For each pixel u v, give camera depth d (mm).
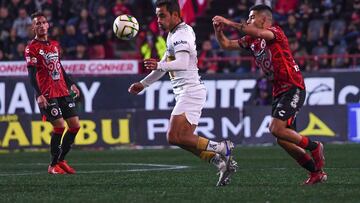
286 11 80750
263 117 61688
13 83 62375
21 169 44469
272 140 61656
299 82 31891
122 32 33938
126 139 61812
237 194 29031
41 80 40969
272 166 44344
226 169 31672
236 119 61812
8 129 61312
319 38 76000
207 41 74062
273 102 32438
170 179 36250
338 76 62875
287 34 74062
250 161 48250
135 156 54344
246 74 63500
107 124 61688
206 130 61906
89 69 66938
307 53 74625
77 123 41500
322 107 61531
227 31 76250
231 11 81562
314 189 30469
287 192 29516
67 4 80750
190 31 31375
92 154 56812
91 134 61531
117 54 81188
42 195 29938
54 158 40938
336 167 42781
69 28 75375
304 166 32781
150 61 30156
